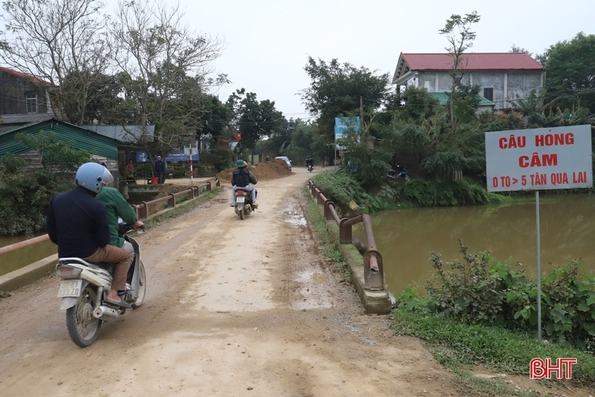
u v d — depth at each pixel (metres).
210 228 12.52
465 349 4.60
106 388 3.81
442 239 16.67
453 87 30.88
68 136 20.52
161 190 25.03
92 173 4.72
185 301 6.27
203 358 4.38
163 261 8.73
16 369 4.25
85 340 4.66
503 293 5.48
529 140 5.25
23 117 28.30
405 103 34.62
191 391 3.75
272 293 6.63
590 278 5.73
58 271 4.50
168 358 4.38
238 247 9.91
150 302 6.23
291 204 18.12
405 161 31.67
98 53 26.94
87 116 31.88
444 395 3.68
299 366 4.20
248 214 14.91
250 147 54.59
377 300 5.73
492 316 5.40
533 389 3.88
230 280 7.33
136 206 12.51
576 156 5.19
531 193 32.25
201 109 30.06
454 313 5.47
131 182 28.36
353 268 7.21
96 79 27.61
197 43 27.08
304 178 35.34
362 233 18.14
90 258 4.68
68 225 4.60
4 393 3.79
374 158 27.98
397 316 5.44
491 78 41.19
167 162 39.75
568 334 5.46
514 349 4.54
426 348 4.66
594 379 4.15
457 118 29.28
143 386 3.84
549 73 44.44
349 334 5.04
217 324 5.36
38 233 16.83
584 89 41.44
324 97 35.72
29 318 5.70
